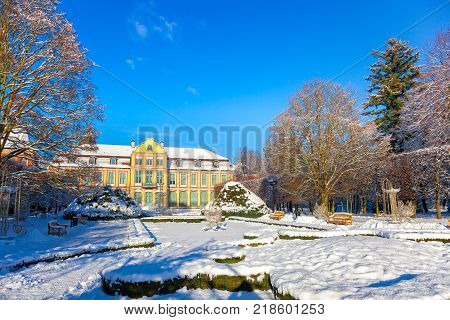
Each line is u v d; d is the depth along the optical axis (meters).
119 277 5.70
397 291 4.17
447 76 20.39
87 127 18.88
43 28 16.02
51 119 17.55
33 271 7.61
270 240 10.23
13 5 15.16
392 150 30.42
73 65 16.66
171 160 56.34
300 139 26.50
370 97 33.03
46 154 18.66
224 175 57.47
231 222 23.73
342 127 25.30
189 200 55.44
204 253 7.46
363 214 34.06
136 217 26.47
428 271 5.61
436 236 9.94
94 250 9.90
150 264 6.38
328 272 5.50
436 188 24.61
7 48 15.73
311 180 26.53
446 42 20.94
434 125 21.02
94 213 24.36
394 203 17.78
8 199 13.75
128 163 53.75
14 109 16.61
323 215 22.83
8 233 13.65
